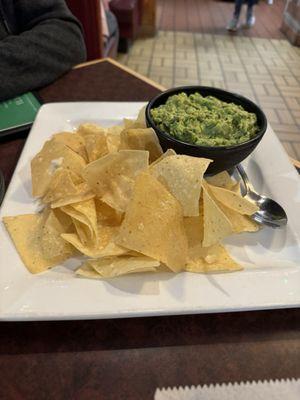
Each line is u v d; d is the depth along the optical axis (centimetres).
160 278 20
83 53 44
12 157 30
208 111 27
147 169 23
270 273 21
